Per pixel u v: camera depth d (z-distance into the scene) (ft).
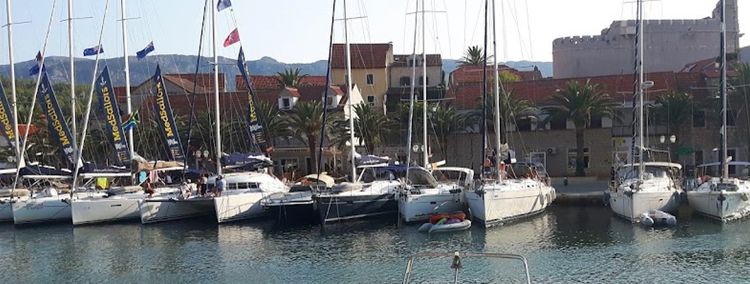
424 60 153.69
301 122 198.49
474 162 208.23
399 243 110.22
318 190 132.05
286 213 133.08
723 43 136.46
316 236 118.73
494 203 122.83
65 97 255.29
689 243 106.01
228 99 234.79
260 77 282.15
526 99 207.62
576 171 193.36
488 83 230.07
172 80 267.59
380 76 272.10
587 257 97.55
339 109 224.53
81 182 155.84
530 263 94.07
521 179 140.36
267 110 201.16
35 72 160.15
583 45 284.61
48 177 143.84
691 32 274.98
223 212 133.39
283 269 95.25
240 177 140.67
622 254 99.25
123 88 261.03
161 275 94.43
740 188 128.47
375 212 132.67
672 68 275.59
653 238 110.73
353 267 94.79
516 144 206.80
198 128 200.85
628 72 277.03
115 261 103.91
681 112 193.98
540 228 121.70
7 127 156.15
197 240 118.52
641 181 131.03
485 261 95.35
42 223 139.64
